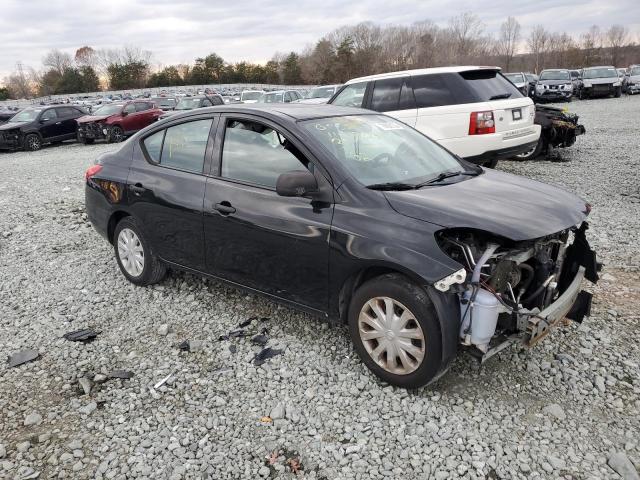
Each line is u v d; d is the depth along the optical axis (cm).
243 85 8719
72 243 660
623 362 362
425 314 307
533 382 343
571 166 1048
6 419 323
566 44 8062
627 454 282
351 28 7969
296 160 373
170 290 498
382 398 330
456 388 338
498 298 306
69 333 427
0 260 611
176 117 464
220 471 278
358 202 342
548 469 271
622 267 522
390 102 859
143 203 466
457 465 276
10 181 1188
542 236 304
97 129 2052
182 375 363
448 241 319
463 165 432
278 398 336
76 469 281
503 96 831
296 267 368
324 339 401
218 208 404
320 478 271
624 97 3114
